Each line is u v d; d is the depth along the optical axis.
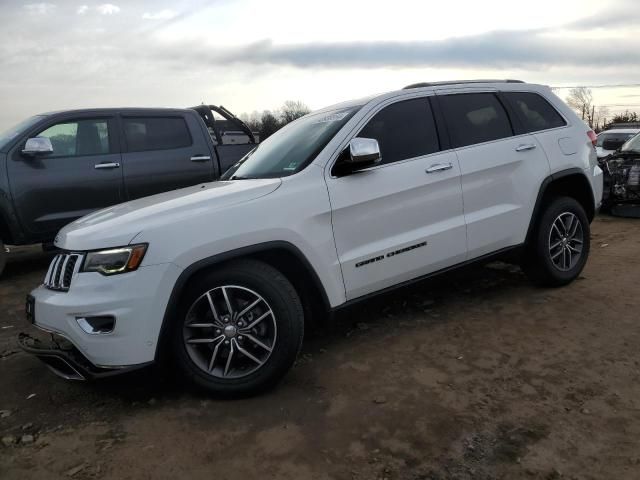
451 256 4.14
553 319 4.25
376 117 3.97
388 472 2.53
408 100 4.16
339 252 3.59
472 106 4.48
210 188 3.72
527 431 2.79
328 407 3.13
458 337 4.03
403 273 3.90
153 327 2.98
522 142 4.58
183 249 3.03
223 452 2.74
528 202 4.55
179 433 2.93
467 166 4.20
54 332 3.08
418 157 4.02
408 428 2.87
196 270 3.07
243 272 3.17
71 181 6.50
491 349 3.79
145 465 2.66
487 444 2.70
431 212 4.01
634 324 4.06
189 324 3.16
